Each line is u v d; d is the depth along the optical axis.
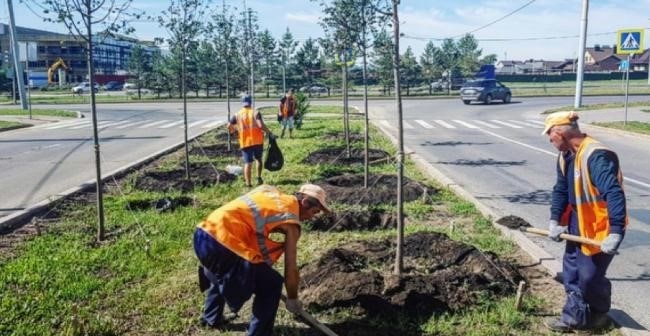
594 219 4.22
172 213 8.29
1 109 38.00
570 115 4.31
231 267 4.03
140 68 61.34
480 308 4.81
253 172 11.85
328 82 53.94
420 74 56.47
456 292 4.98
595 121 25.55
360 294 4.86
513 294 5.14
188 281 5.56
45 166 13.84
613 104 35.03
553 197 4.58
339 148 14.40
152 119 30.62
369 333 4.46
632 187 11.07
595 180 4.10
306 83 56.69
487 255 5.86
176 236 7.07
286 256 4.05
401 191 5.34
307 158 13.38
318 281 5.21
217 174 11.04
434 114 32.06
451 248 6.04
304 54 56.03
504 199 9.91
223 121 28.78
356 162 12.88
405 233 7.07
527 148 17.16
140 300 5.12
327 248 6.58
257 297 4.19
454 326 4.56
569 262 4.54
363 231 7.41
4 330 4.46
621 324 4.62
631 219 8.57
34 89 78.38
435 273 5.45
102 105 45.72
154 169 12.23
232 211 4.08
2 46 93.38
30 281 5.44
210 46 24.05
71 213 8.26
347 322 4.59
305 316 4.19
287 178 11.09
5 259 6.15
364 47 10.06
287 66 56.41
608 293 4.41
